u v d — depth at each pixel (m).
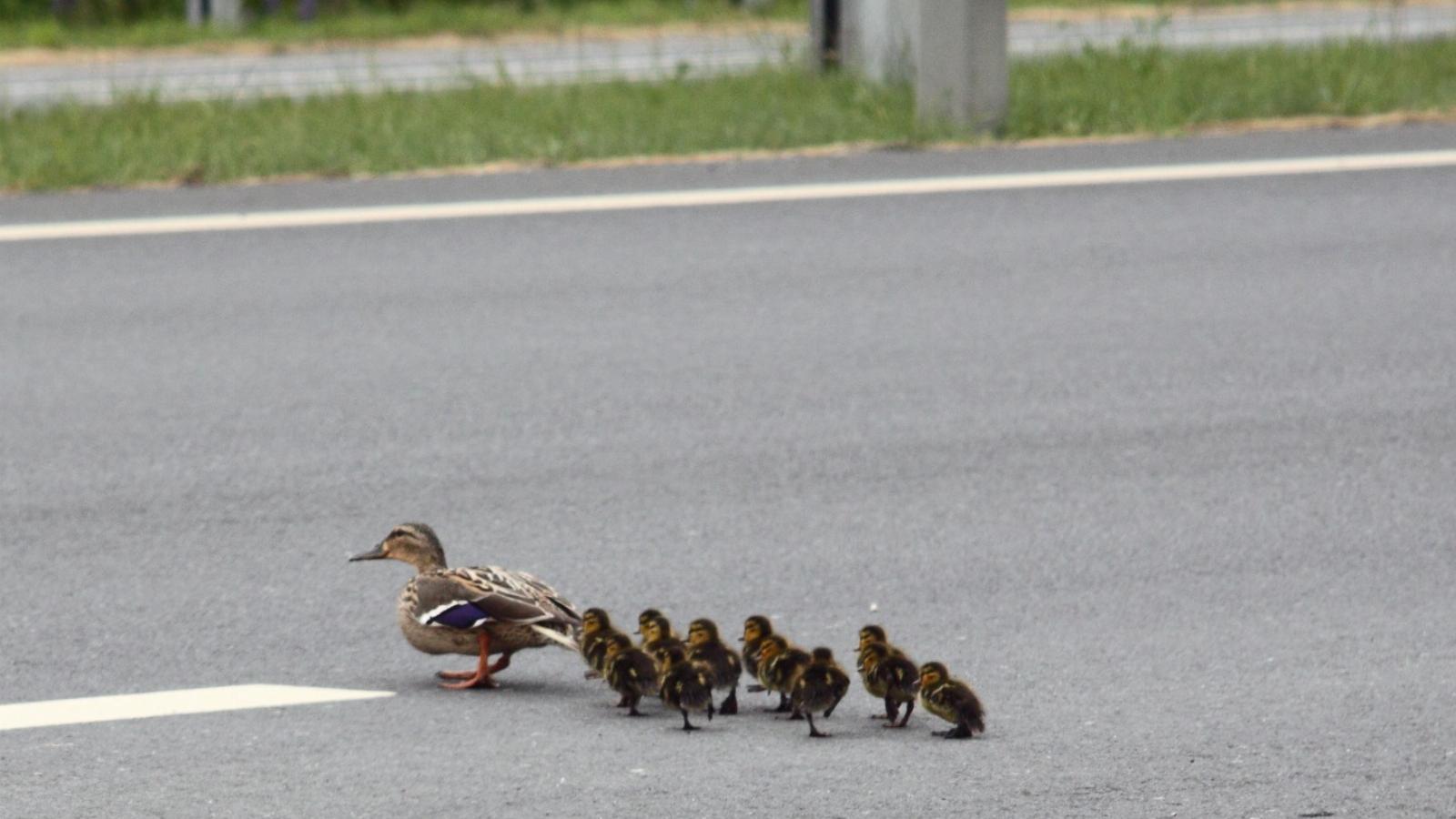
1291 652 10.44
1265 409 14.40
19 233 18.97
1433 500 12.75
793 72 26.95
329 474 13.14
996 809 8.51
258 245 18.61
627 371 15.17
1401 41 30.41
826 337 16.00
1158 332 16.11
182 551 11.89
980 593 11.28
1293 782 8.80
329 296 17.05
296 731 9.48
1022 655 10.40
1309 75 26.28
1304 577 11.53
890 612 11.01
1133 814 8.46
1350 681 10.04
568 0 47.50
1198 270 17.78
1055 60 28.52
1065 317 16.50
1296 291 17.19
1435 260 18.08
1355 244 18.58
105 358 15.45
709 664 9.60
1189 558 11.81
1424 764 8.98
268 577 11.55
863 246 18.58
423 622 10.00
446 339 15.95
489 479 13.05
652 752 9.22
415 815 8.47
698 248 18.53
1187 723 9.48
